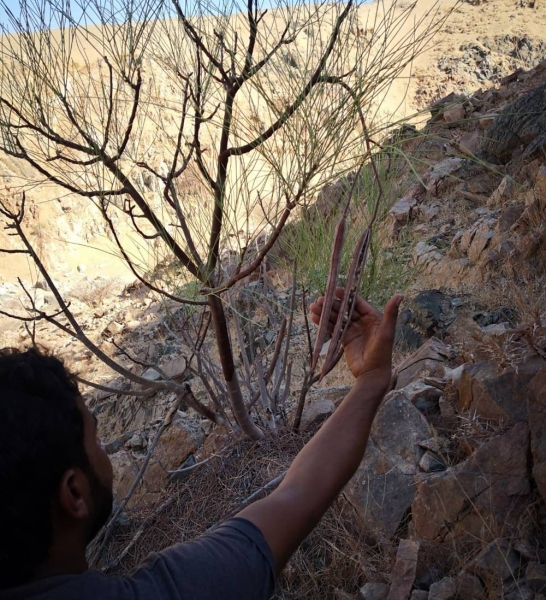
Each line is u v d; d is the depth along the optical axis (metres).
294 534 0.88
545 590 2.24
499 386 2.93
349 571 2.78
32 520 0.71
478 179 8.23
